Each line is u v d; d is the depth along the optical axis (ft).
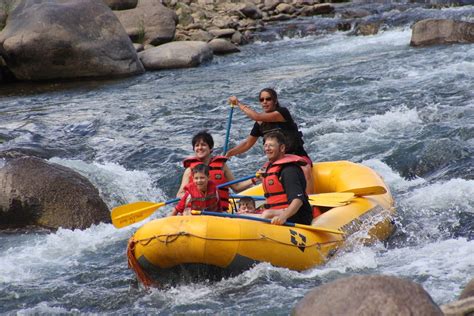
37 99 151.02
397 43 181.88
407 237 75.77
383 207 77.25
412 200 84.94
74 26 170.71
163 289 64.08
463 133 102.17
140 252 62.49
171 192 96.17
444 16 204.44
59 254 77.30
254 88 143.23
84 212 86.02
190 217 62.03
